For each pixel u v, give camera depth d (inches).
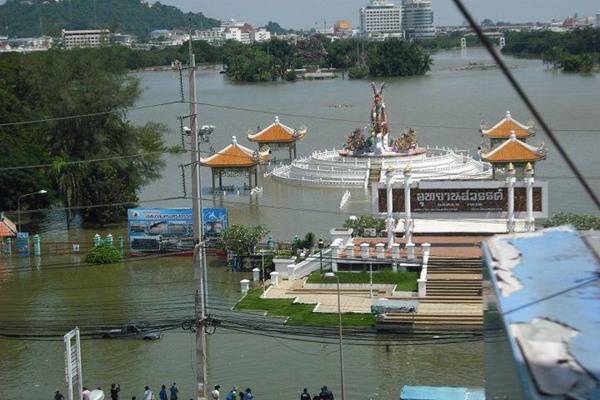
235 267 3334.2
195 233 2023.9
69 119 4680.1
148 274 3380.9
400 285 2878.9
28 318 2807.6
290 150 5969.5
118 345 2541.8
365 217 3523.6
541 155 4717.0
